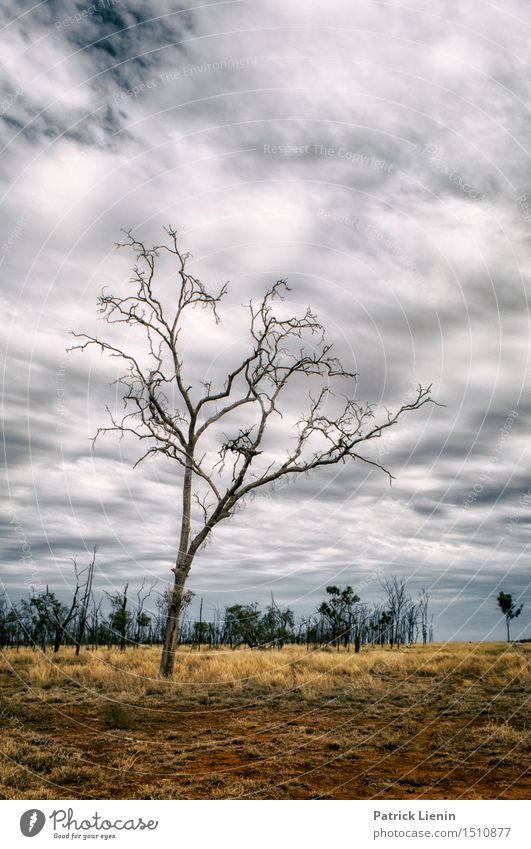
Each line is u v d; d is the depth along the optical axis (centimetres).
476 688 1692
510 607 4094
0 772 829
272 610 4016
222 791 799
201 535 2259
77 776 838
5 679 1808
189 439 2397
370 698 1552
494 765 932
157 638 4122
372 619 4328
